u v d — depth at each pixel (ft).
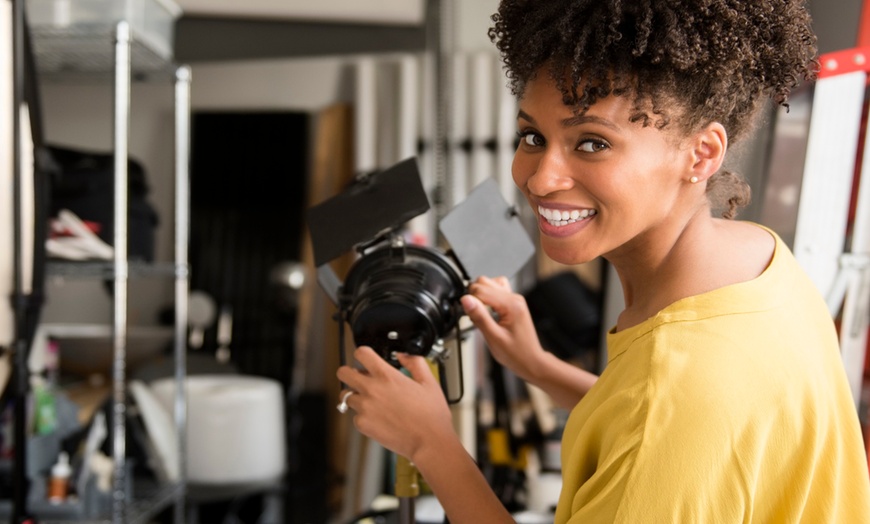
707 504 1.61
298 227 7.25
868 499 2.02
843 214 3.09
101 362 6.54
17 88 3.02
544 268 6.86
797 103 3.10
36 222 3.26
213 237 7.25
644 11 1.74
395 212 2.61
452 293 2.66
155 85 7.14
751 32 1.82
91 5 4.92
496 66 7.09
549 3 1.93
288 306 7.22
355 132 7.20
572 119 1.83
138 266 5.21
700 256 1.95
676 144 1.84
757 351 1.76
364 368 2.51
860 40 3.00
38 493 4.83
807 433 1.79
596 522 1.71
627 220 1.86
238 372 7.17
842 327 3.11
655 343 1.77
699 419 1.65
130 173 5.83
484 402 6.77
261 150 7.26
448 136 7.12
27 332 3.23
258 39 7.23
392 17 7.15
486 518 2.07
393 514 4.26
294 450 7.15
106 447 6.03
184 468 6.16
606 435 1.78
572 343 6.79
